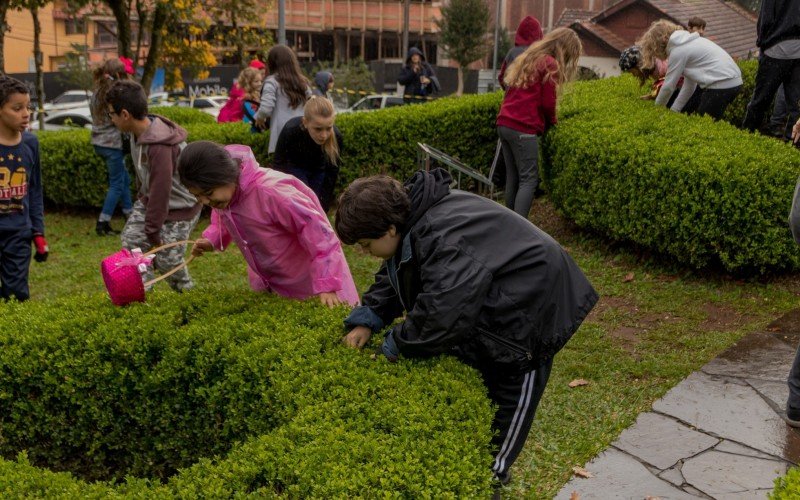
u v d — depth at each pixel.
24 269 4.74
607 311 5.50
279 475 2.31
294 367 2.88
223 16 17.66
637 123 6.84
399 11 45.31
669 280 5.96
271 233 3.56
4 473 2.50
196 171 3.29
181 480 2.38
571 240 7.20
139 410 3.25
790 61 7.19
